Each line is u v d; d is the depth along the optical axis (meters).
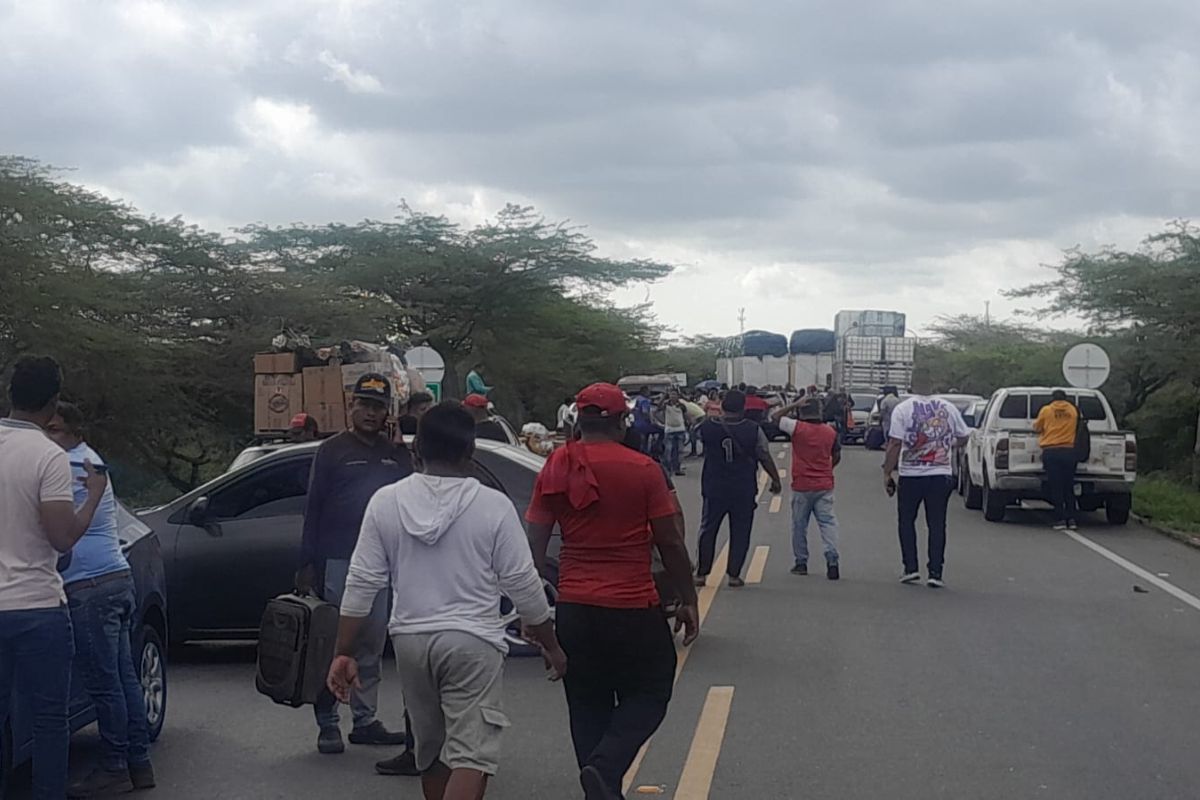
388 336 44.84
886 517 21.95
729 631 11.59
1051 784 7.14
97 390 29.25
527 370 50.31
